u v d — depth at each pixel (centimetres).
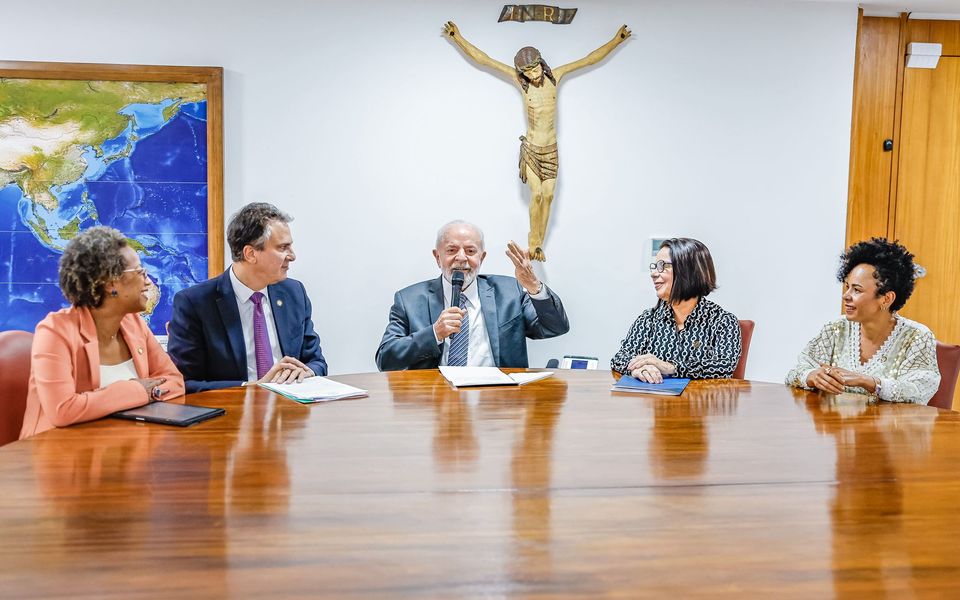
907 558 112
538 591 100
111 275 202
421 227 362
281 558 109
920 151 391
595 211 370
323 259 359
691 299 277
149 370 231
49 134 340
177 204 348
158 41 343
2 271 341
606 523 125
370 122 356
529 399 224
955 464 161
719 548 115
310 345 300
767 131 374
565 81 364
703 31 367
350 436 180
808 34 371
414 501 135
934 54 385
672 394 231
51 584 100
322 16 350
